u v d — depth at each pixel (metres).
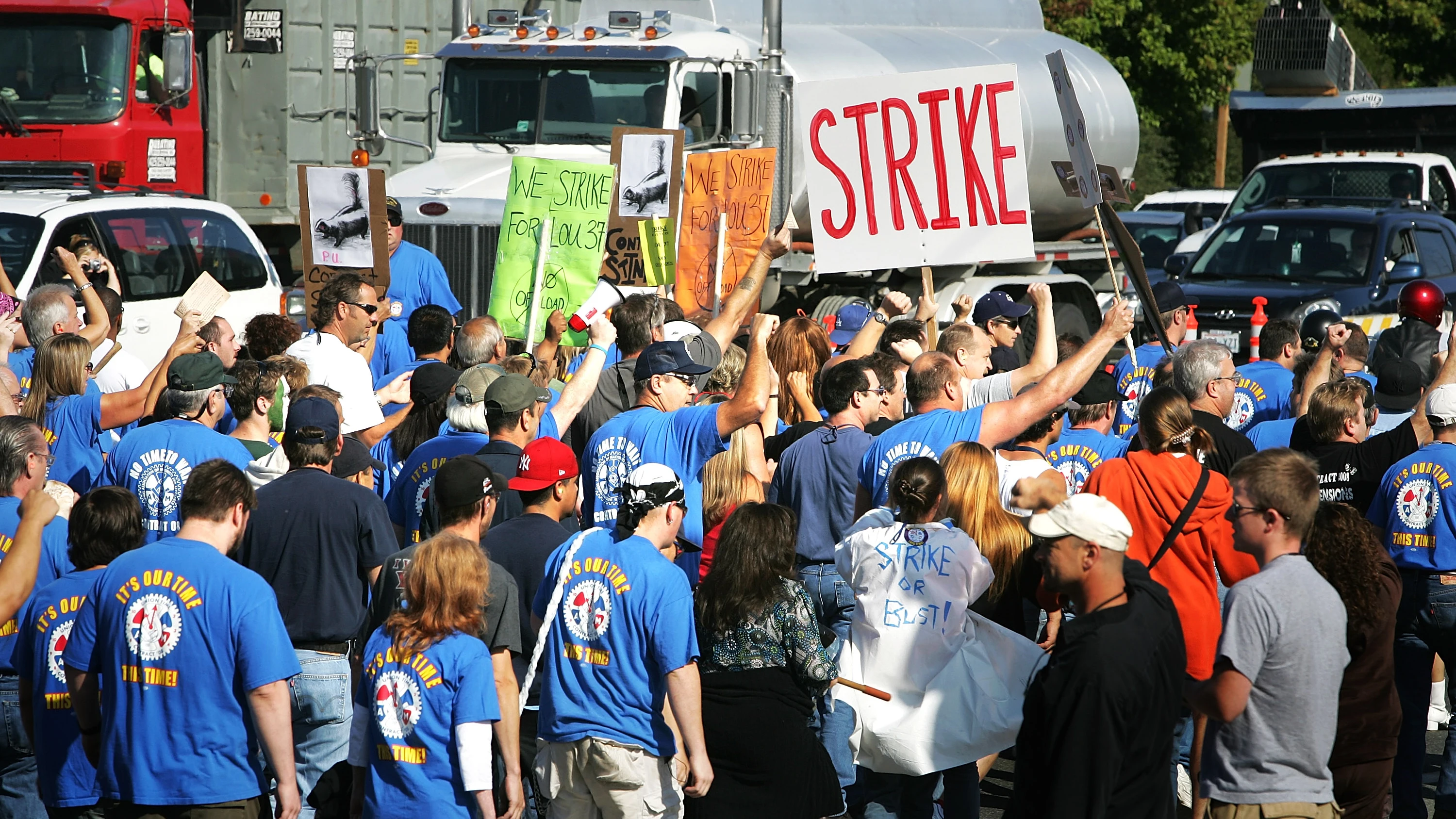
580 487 21.50
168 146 49.19
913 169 26.38
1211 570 18.53
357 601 18.62
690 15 46.47
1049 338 22.62
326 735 18.66
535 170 28.56
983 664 17.98
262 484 19.53
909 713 17.88
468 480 16.23
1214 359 22.72
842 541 19.08
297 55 55.75
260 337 25.81
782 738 16.55
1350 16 125.75
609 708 16.00
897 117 26.33
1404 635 21.31
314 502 18.41
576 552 16.31
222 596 15.44
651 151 29.05
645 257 29.48
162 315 38.91
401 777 15.21
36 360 21.97
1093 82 55.19
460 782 15.23
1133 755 13.28
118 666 15.45
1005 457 21.39
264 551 18.34
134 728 15.39
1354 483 22.80
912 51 49.03
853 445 20.69
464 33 45.34
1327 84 74.88
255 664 15.37
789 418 25.41
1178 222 80.25
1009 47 53.12
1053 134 51.75
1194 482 18.56
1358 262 54.25
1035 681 13.52
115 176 45.00
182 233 40.22
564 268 28.48
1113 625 13.37
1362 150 75.19
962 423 19.91
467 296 42.28
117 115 47.59
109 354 25.97
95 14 47.25
